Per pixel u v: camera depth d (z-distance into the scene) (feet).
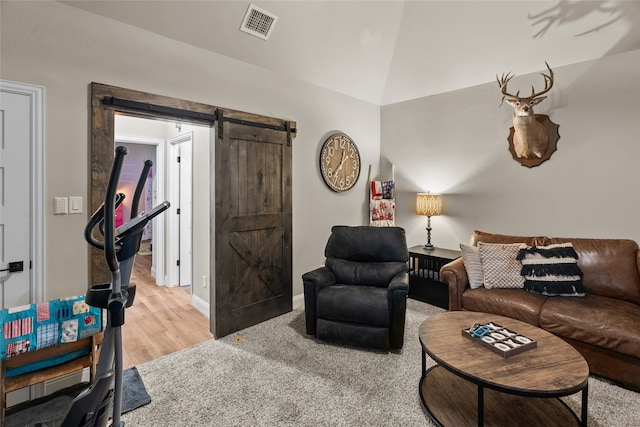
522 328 7.08
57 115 7.03
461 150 13.26
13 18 6.52
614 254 9.07
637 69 9.41
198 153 12.18
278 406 6.59
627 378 6.96
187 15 8.54
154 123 14.65
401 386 7.22
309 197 12.78
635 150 9.53
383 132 15.92
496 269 9.70
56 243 7.06
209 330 10.33
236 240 10.12
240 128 10.14
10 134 6.54
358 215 15.06
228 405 6.63
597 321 7.32
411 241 15.10
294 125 11.78
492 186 12.46
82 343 6.91
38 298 6.82
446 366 5.64
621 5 8.79
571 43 10.03
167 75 8.68
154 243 16.43
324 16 10.47
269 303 11.12
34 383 6.29
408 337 9.63
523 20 10.15
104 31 7.64
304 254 12.68
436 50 12.29
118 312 3.36
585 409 5.41
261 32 9.89
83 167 7.38
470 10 10.56
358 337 8.84
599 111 10.05
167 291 14.34
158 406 6.58
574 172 10.57
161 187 15.10
